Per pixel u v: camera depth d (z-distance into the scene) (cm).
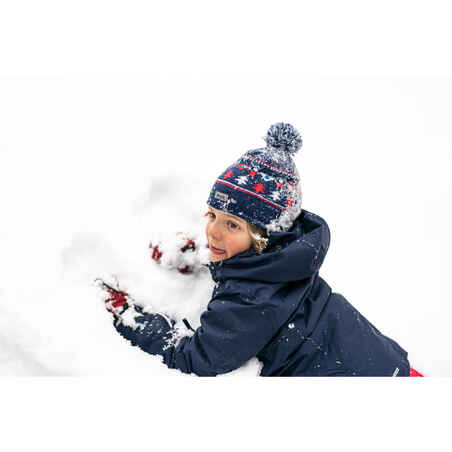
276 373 121
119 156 229
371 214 229
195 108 299
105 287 132
